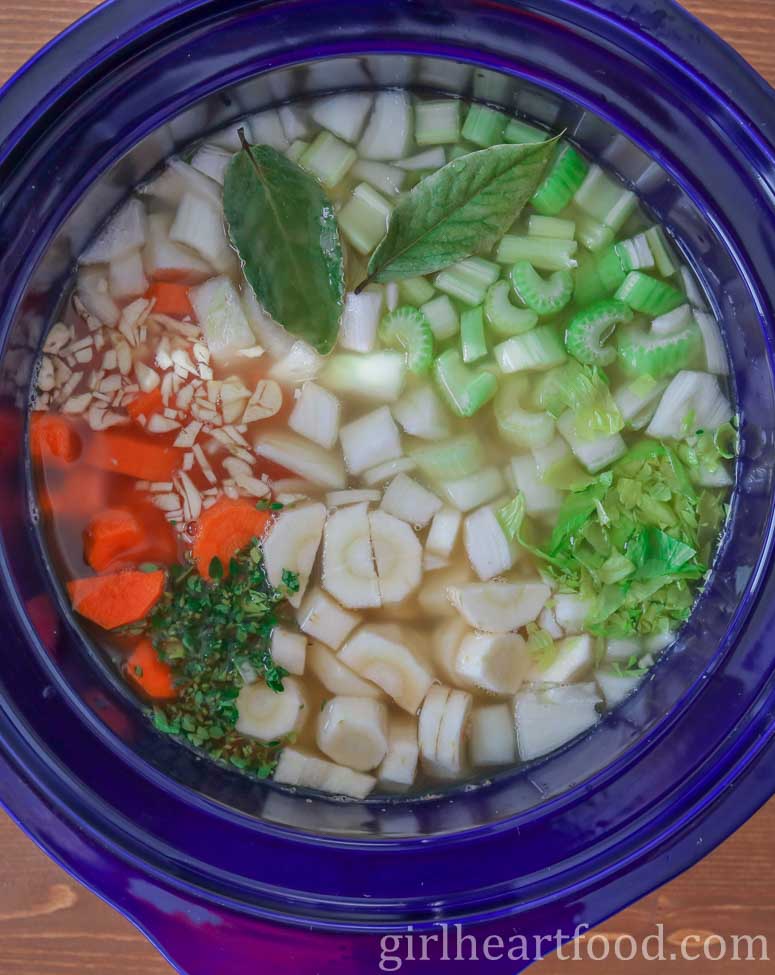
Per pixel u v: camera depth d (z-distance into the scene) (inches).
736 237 12.6
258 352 13.5
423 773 13.9
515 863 12.7
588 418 13.6
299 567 13.6
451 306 13.6
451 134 13.6
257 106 13.3
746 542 13.4
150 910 11.8
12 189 11.6
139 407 13.4
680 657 13.9
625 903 12.0
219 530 13.4
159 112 12.2
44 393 13.4
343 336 13.4
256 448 13.6
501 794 13.9
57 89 11.1
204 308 13.4
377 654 13.5
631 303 13.7
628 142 12.8
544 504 13.7
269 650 13.5
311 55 12.3
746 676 12.6
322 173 13.4
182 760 13.5
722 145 12.1
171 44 11.5
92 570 13.4
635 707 14.0
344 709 13.4
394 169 13.6
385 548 13.7
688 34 11.6
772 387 12.9
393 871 12.8
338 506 13.7
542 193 13.5
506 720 13.9
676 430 13.8
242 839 12.8
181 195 13.4
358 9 11.8
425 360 13.5
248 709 13.4
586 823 12.8
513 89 13.0
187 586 13.4
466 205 12.7
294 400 13.6
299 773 13.6
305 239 12.7
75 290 13.4
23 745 11.9
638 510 13.6
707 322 13.9
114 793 12.5
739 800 12.2
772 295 12.6
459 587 13.6
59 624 13.4
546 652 13.8
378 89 13.5
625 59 11.9
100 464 13.4
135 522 13.4
